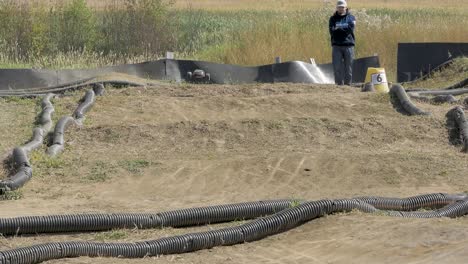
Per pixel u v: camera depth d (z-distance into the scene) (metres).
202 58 31.33
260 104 19.89
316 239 10.97
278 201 12.73
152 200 13.82
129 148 17.08
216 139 17.44
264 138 17.48
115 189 14.52
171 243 10.77
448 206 12.70
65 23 33.50
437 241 10.17
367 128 17.97
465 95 22.33
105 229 12.00
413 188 14.45
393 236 10.55
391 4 68.50
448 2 71.81
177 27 37.25
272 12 51.03
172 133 17.66
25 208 13.16
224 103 20.06
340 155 15.93
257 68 25.53
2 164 15.65
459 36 31.25
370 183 14.71
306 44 30.16
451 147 17.22
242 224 11.91
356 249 10.29
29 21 32.59
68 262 10.09
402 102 19.58
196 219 12.27
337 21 23.98
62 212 12.84
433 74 25.97
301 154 16.03
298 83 23.47
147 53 33.69
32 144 16.70
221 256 10.62
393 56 30.28
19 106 20.45
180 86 22.14
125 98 20.70
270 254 10.62
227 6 63.28
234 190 14.41
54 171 15.46
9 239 11.55
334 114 19.23
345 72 24.19
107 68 24.61
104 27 34.88
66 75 23.89
